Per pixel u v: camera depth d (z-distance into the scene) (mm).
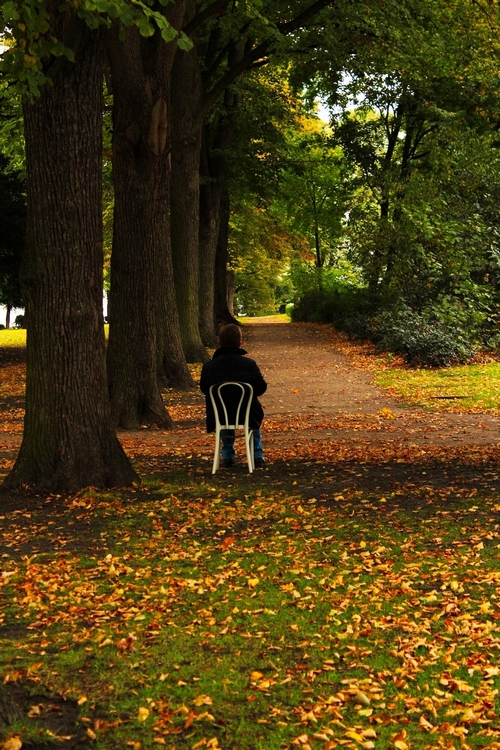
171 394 20797
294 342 37094
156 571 6203
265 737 3643
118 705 3947
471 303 28781
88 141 8789
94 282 9070
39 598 5570
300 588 5703
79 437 9070
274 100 34094
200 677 4266
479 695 3988
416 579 5797
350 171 41750
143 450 12961
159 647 4691
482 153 31094
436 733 3643
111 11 6715
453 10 22531
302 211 52250
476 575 5793
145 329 15945
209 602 5484
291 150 41969
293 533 7195
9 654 4617
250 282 75375
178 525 7605
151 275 15953
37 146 8711
